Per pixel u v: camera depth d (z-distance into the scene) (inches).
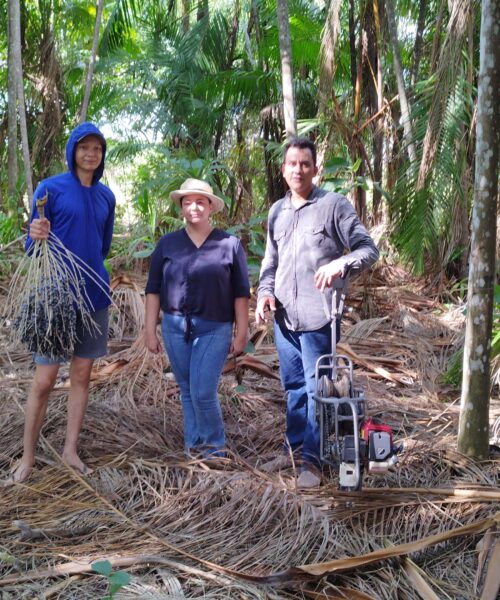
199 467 150.2
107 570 101.0
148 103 430.6
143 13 464.1
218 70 412.2
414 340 246.4
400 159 321.4
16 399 181.9
